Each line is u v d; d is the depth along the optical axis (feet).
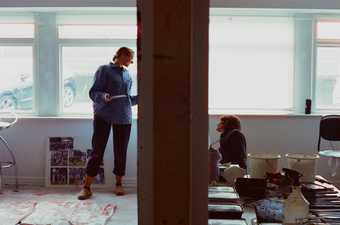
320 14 18.16
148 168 3.20
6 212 14.51
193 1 3.33
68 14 18.38
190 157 3.19
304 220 5.77
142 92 3.18
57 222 13.46
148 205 3.22
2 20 18.58
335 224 5.62
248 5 17.03
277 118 18.06
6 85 18.95
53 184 18.39
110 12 18.26
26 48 18.79
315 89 18.49
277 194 7.34
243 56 18.61
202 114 3.41
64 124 18.39
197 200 3.45
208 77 3.41
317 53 18.49
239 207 6.26
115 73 16.48
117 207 15.29
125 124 16.84
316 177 8.58
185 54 3.14
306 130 18.12
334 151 17.16
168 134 3.17
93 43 18.57
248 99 18.70
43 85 18.63
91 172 16.60
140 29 3.15
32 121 18.39
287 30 18.43
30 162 18.58
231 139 10.57
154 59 3.14
